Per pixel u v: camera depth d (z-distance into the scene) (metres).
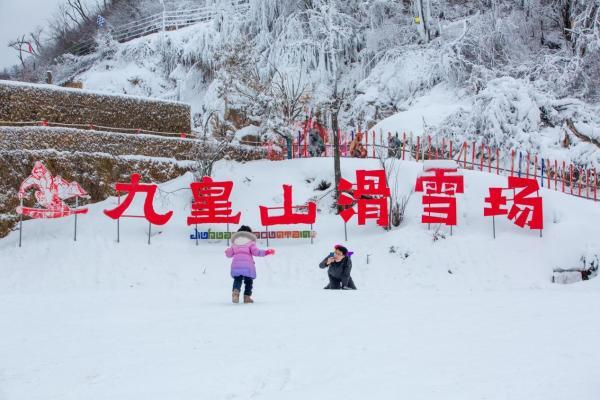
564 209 20.97
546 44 33.56
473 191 22.14
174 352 6.62
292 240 22.25
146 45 45.75
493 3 34.00
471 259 19.67
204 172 24.27
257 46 37.41
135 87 43.66
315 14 37.12
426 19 35.81
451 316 8.59
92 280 19.92
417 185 22.31
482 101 27.27
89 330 8.14
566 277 18.81
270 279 20.25
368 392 4.97
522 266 19.22
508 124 26.52
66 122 24.33
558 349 6.30
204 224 22.75
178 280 20.02
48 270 20.25
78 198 23.28
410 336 7.16
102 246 21.42
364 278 19.80
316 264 20.62
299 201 23.86
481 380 5.22
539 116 26.50
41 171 22.09
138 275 20.19
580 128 25.39
